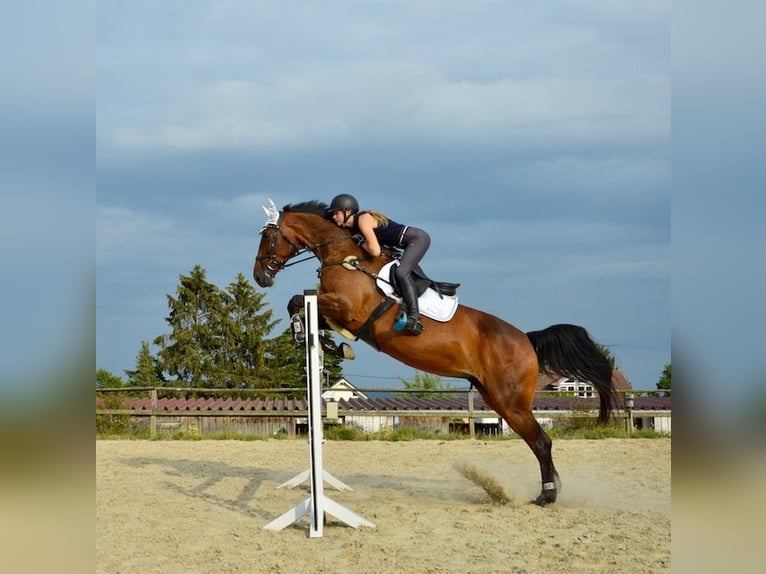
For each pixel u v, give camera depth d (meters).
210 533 5.44
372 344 6.41
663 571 4.35
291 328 6.35
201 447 11.62
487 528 5.58
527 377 6.38
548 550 4.88
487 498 7.01
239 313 36.56
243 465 9.38
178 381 35.44
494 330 6.43
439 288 6.47
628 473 8.77
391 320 6.25
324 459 10.27
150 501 6.65
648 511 6.30
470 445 12.09
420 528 5.59
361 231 6.24
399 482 8.12
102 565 4.55
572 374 6.58
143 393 24.34
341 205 6.38
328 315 6.30
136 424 16.20
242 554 4.86
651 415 14.51
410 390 14.27
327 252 6.46
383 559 4.71
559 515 6.06
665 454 10.65
